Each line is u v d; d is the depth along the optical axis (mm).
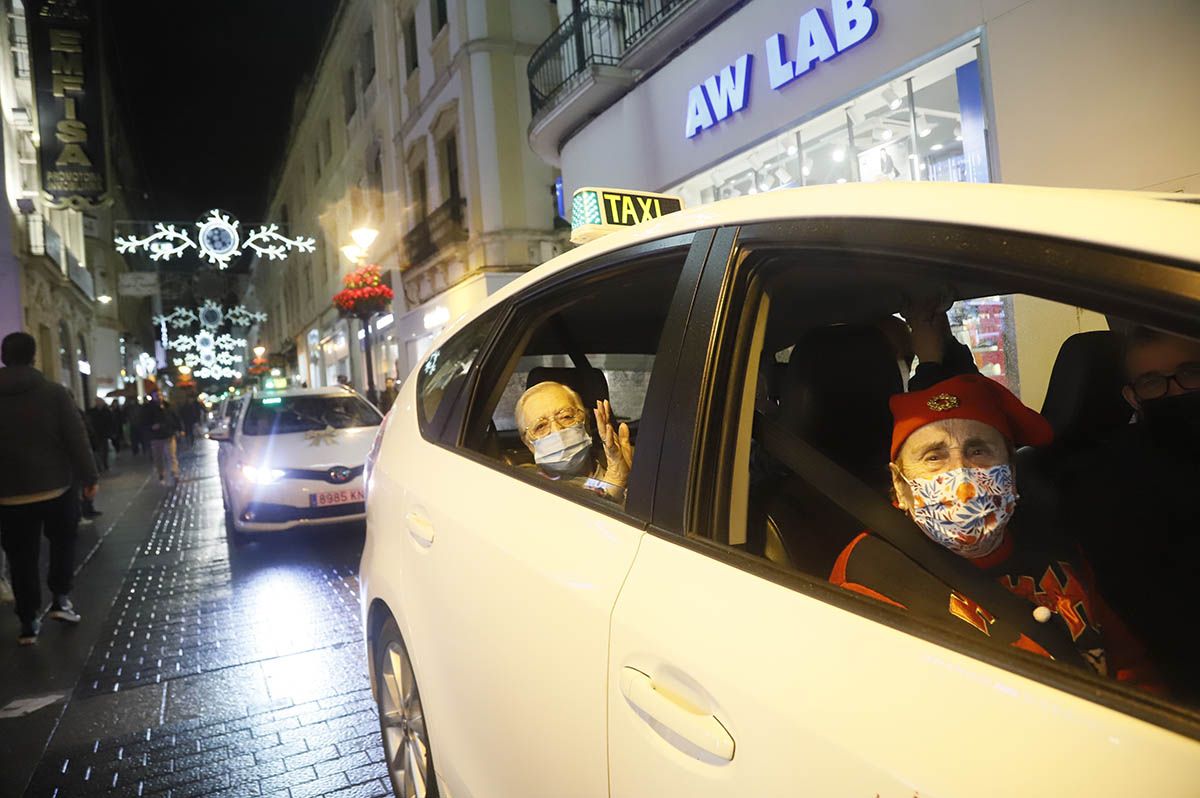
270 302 53906
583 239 2146
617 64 8977
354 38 24781
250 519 6551
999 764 769
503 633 1576
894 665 909
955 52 5445
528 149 15930
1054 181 4855
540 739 1447
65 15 14211
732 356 1308
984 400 1215
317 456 6809
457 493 1964
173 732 3375
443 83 17281
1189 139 4203
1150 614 1276
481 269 15625
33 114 15477
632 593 1260
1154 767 696
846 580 1288
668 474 1315
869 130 6562
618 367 2852
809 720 931
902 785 815
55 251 17562
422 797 2229
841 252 1147
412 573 2109
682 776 1079
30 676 4078
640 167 8938
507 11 15758
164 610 5230
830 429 1682
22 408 4465
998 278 957
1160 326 802
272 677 3957
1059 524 1465
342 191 28203
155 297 56094
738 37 7270
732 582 1140
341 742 3229
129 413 26281
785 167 7402
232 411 13930
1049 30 4793
